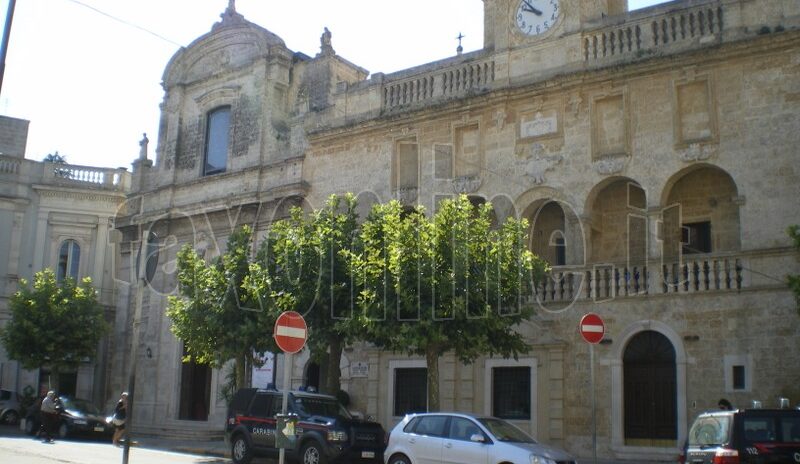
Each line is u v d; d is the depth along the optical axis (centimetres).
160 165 3784
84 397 4262
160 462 2155
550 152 2491
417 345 1964
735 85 2208
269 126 3356
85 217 4419
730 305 2109
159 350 3572
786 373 2009
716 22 2256
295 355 3008
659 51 2327
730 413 1380
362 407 2759
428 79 2827
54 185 4353
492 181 2594
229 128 3509
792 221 2073
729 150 2189
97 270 4388
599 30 2458
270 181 3262
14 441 2705
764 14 2188
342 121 3019
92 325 3669
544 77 2525
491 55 2670
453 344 2042
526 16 2614
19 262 4259
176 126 3734
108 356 4325
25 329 3531
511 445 1567
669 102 2302
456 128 2709
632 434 2217
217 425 3234
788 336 2020
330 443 1938
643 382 2228
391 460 1748
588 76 2427
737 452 1331
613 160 2364
